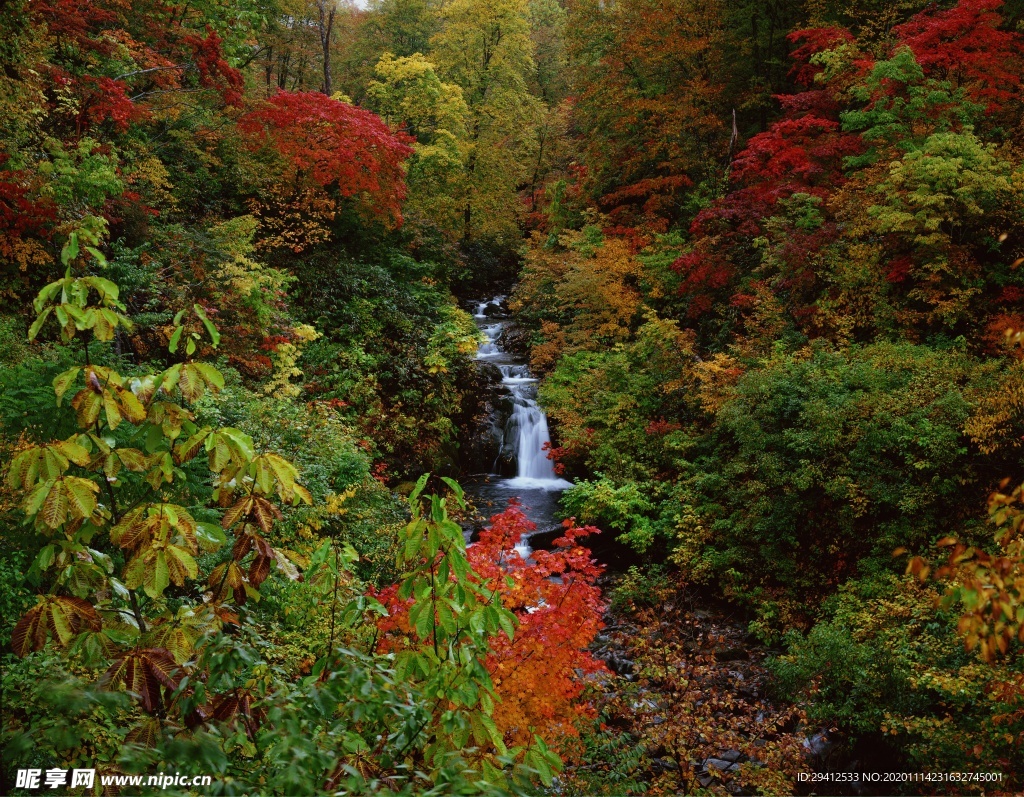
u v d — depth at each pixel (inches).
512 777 110.2
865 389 465.1
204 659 105.1
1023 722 254.8
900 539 402.9
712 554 462.3
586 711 248.2
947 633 312.7
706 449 557.9
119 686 104.0
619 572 508.4
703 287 707.4
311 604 289.6
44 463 110.8
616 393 647.1
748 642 415.8
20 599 207.5
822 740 317.4
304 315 678.5
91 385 112.0
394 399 661.3
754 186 696.4
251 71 917.2
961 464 403.5
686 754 271.3
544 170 1339.8
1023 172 516.1
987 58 587.8
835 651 335.0
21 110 395.9
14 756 95.5
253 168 711.7
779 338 590.2
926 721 277.7
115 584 120.4
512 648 217.9
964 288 515.5
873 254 547.2
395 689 117.5
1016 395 380.2
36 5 421.7
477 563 227.0
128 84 575.2
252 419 446.0
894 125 579.8
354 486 460.4
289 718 97.9
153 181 552.7
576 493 561.3
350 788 92.7
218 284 538.9
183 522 114.9
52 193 398.9
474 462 697.0
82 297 112.1
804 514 449.1
